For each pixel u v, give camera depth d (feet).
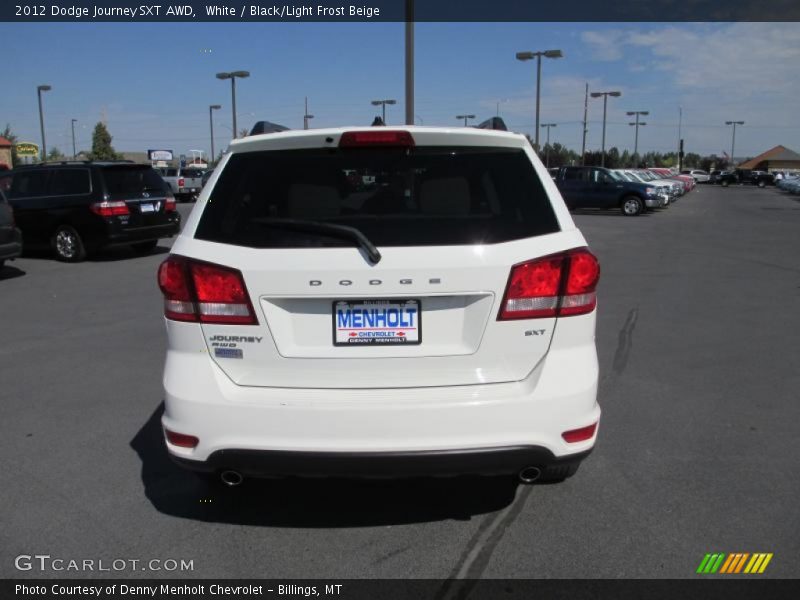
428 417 8.52
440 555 9.50
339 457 8.54
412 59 50.57
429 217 8.89
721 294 28.91
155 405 15.60
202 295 8.80
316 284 8.56
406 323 8.75
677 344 20.53
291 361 8.77
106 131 218.79
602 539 9.84
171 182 114.32
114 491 11.41
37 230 40.88
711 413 14.74
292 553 9.61
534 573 9.07
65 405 15.61
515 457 8.71
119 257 42.75
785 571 9.04
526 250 8.74
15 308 27.02
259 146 9.44
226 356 8.87
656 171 162.30
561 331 8.86
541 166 9.50
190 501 11.09
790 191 162.30
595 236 55.77
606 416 14.58
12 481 11.79
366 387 8.81
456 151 9.46
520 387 8.82
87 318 25.02
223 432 8.73
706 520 10.31
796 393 16.02
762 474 11.82
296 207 9.16
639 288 30.48
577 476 11.80
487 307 8.68
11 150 195.62
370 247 8.50
